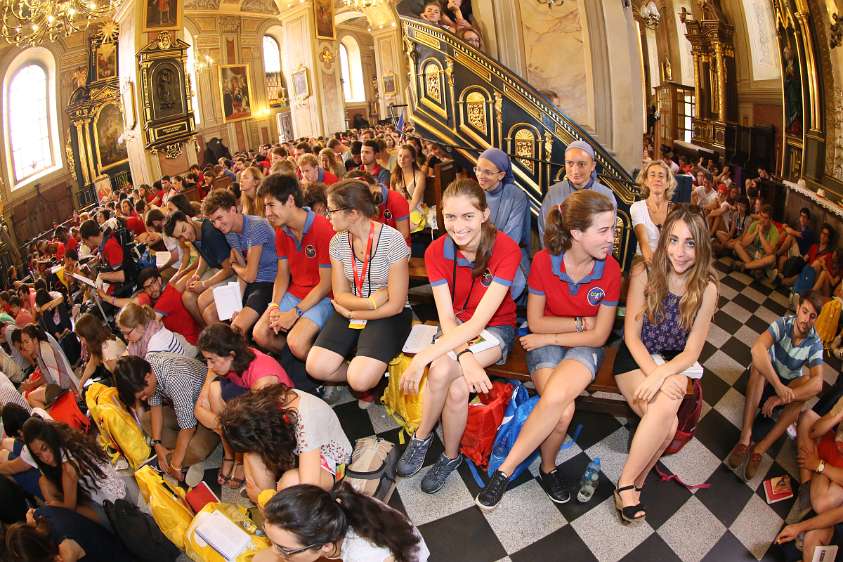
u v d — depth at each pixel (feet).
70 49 44.39
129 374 8.09
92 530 6.88
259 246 10.89
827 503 6.52
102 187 49.34
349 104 88.53
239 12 66.39
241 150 72.64
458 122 13.34
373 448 7.86
